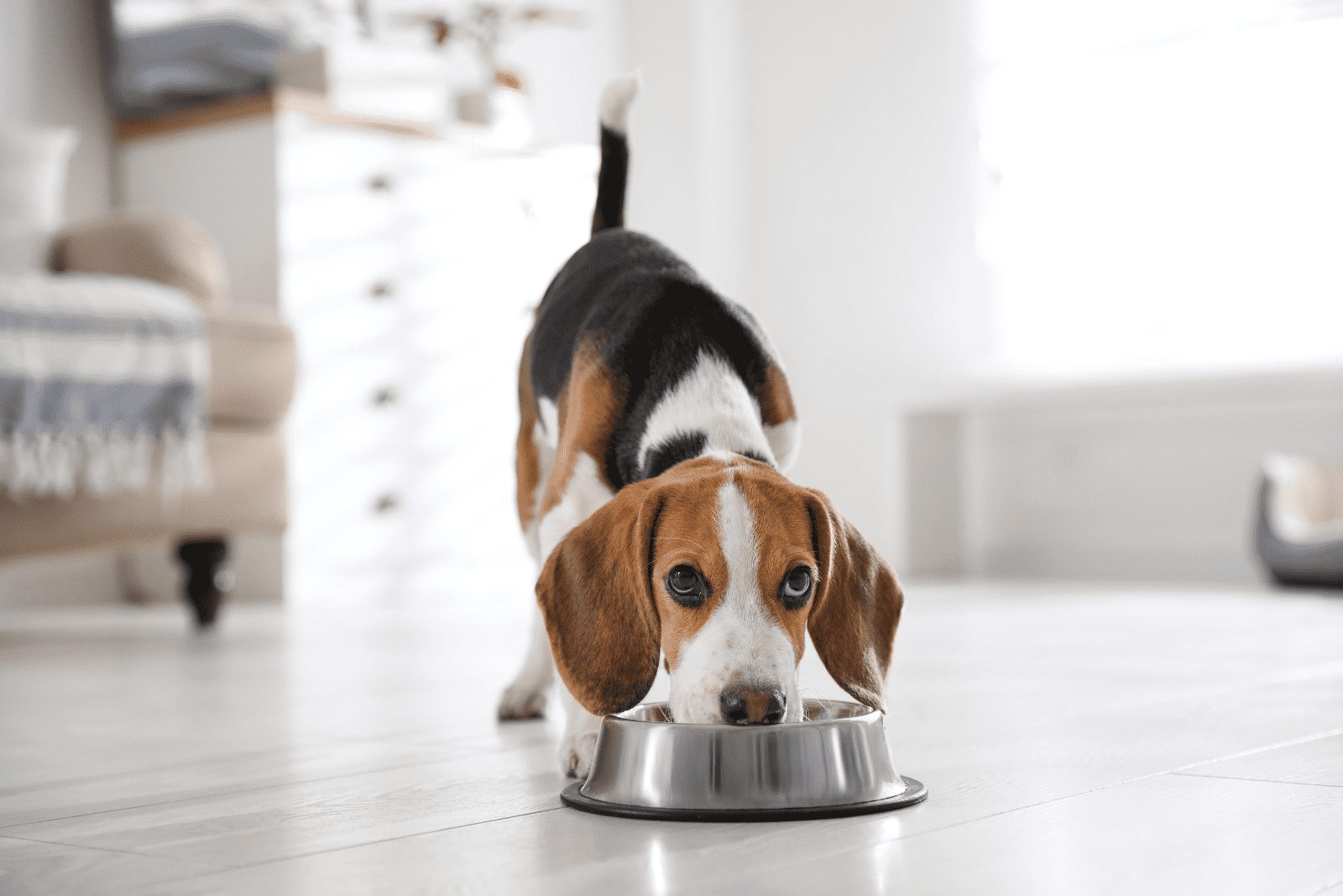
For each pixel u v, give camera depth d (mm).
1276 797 1173
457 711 1927
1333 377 4352
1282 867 926
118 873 991
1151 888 876
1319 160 5000
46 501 3104
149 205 4629
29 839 1129
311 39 4773
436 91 4695
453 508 4652
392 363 4477
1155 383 4684
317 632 3393
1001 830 1054
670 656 1147
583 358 1464
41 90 4574
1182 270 5281
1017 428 5520
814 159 5977
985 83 5637
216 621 3521
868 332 5855
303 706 2012
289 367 3500
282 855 1038
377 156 4453
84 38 4688
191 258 3822
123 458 3193
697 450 1320
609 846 1026
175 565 4629
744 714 1100
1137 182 5359
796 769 1122
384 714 1905
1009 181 5609
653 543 1161
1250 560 5016
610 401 1409
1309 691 1928
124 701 2115
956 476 5551
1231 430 5059
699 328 1446
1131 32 5344
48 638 3312
